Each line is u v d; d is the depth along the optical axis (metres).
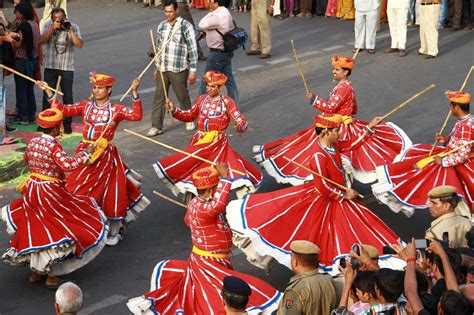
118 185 11.62
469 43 24.36
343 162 12.34
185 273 9.05
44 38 16.14
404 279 7.22
